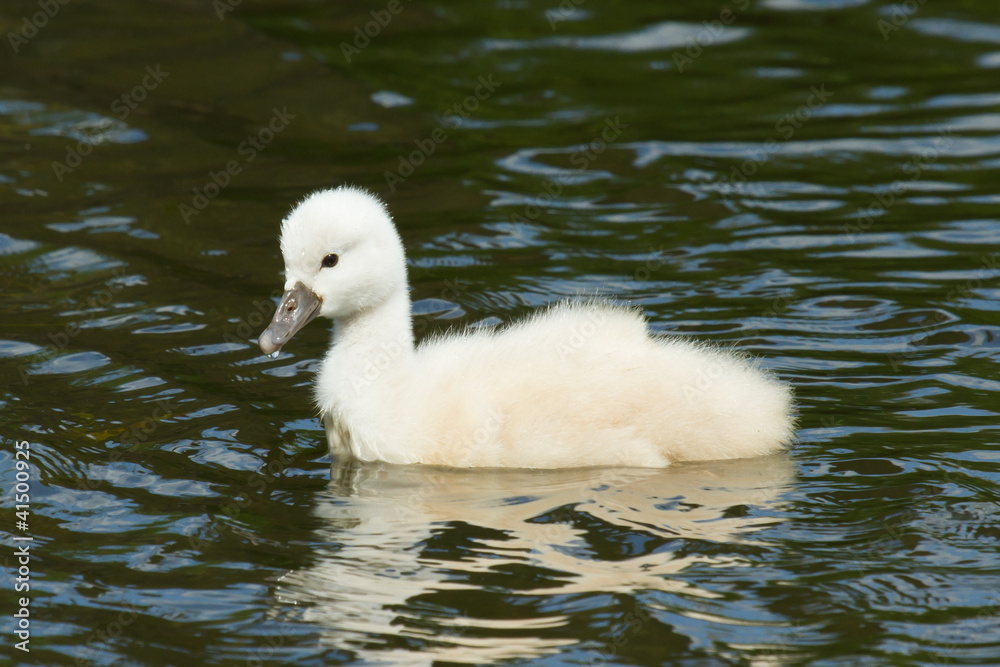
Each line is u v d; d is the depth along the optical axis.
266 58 21.48
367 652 7.90
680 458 10.72
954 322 12.94
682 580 8.62
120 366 12.40
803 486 10.02
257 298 13.95
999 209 15.76
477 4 24.30
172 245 15.30
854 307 13.36
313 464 10.77
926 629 8.02
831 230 15.34
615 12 23.97
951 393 11.52
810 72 20.91
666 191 16.67
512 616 8.26
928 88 19.98
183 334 13.13
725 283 14.01
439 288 14.08
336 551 9.16
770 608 8.28
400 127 19.11
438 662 7.78
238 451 10.90
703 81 20.73
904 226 15.39
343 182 17.16
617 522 9.51
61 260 14.80
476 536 9.34
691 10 23.92
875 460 10.37
